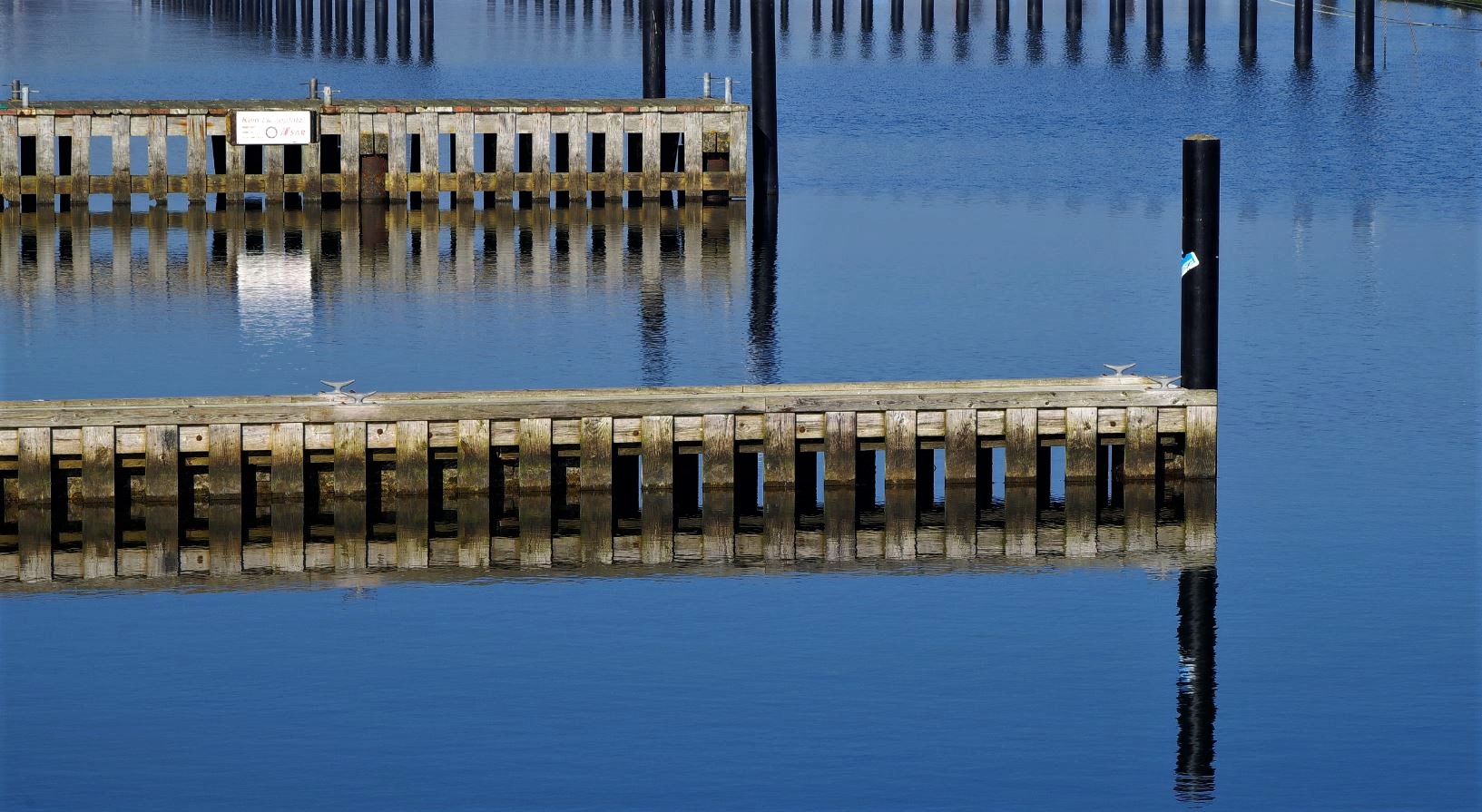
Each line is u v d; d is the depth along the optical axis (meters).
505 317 70.81
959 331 68.56
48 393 59.47
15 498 47.06
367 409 47.06
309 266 80.56
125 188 92.50
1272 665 40.06
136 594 43.59
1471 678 39.41
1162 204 98.69
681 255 83.56
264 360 63.91
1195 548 46.56
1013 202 99.12
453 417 47.25
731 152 95.62
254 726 37.31
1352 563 45.59
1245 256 83.38
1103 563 45.69
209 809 34.34
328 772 35.59
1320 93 149.50
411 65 179.00
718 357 64.44
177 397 51.53
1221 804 34.62
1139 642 41.22
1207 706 38.22
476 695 38.62
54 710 37.94
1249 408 58.12
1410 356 64.50
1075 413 48.16
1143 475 48.59
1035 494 48.38
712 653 40.56
